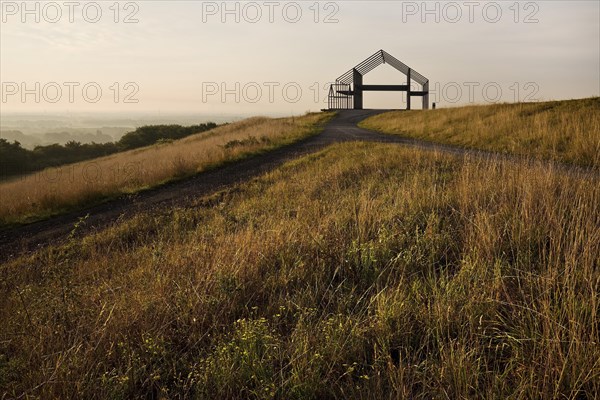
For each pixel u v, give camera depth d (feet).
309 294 12.30
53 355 9.66
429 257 14.37
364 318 10.81
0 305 15.05
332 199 25.95
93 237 28.12
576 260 11.94
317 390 8.27
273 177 44.75
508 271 12.39
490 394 7.40
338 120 156.04
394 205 21.09
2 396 8.48
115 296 13.74
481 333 9.53
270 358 9.08
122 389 8.64
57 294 13.32
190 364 9.60
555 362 8.06
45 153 249.34
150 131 279.49
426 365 8.57
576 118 52.29
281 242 16.71
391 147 54.39
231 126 165.27
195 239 20.95
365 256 14.37
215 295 12.67
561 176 21.26
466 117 80.12
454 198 21.34
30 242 33.30
